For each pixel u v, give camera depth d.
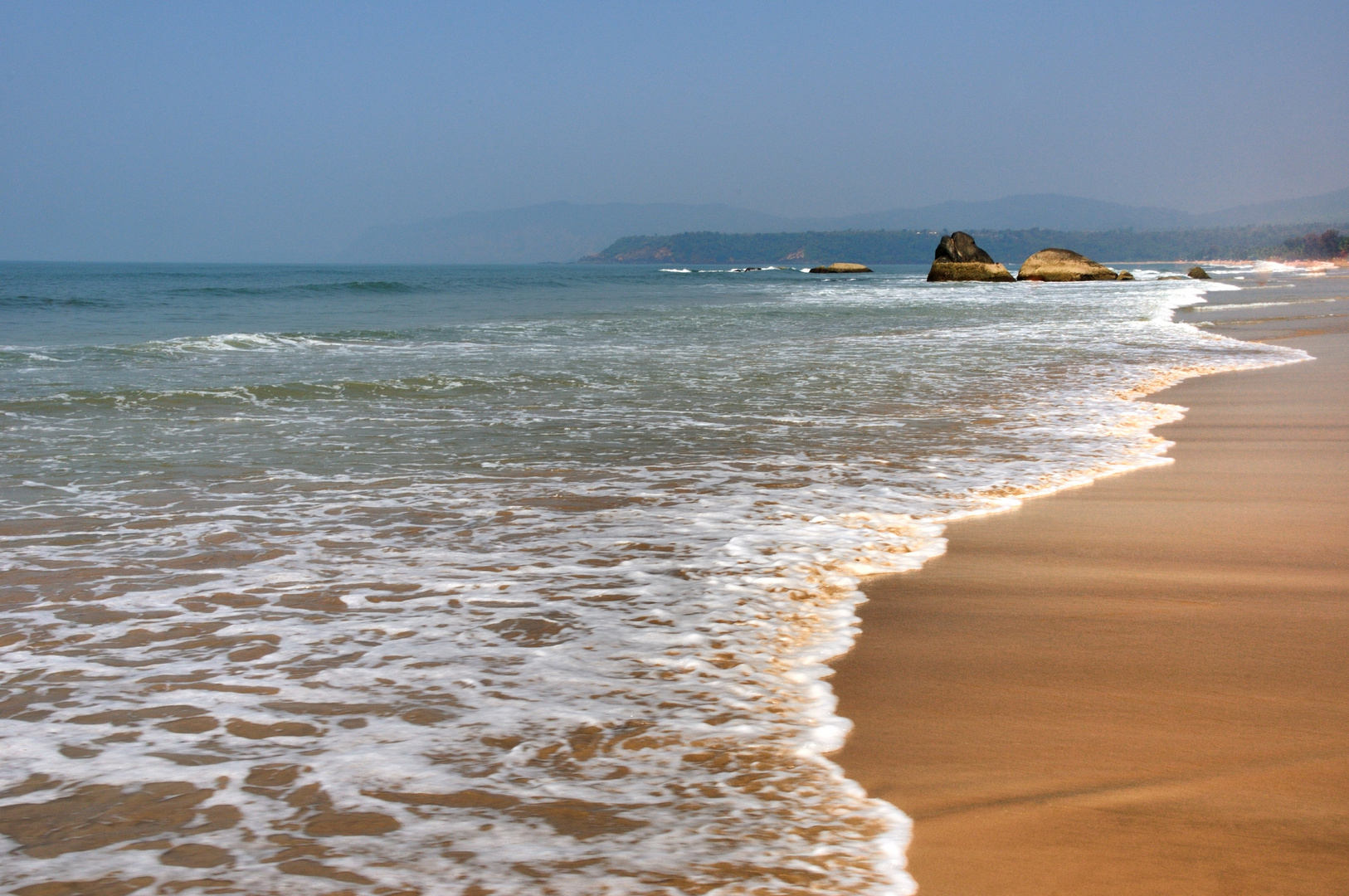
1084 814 2.17
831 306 28.42
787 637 3.30
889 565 4.17
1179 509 5.25
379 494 5.46
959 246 59.84
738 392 9.92
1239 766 2.40
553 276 80.38
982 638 3.32
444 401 9.35
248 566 4.09
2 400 8.98
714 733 2.55
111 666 2.98
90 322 23.20
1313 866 1.96
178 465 6.31
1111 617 3.56
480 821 2.11
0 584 3.81
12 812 2.12
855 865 1.96
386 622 3.39
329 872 1.92
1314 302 28.23
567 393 9.86
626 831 2.08
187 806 2.16
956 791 2.28
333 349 14.84
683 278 74.56
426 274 108.31
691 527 4.75
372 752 2.42
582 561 4.16
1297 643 3.30
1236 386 10.46
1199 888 1.89
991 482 5.86
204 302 33.00
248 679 2.88
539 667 2.99
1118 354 13.77
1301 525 4.93
